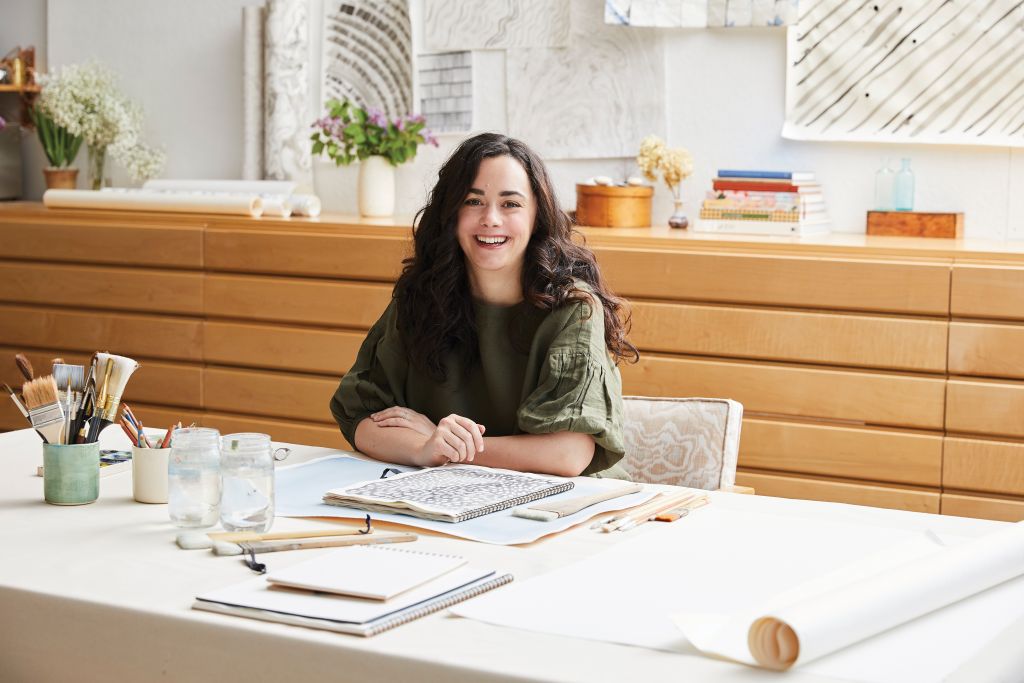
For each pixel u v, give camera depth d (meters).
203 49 4.20
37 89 4.28
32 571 1.26
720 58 3.50
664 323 2.99
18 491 1.64
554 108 3.68
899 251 2.80
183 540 1.36
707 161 3.54
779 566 1.29
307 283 3.43
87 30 4.36
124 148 4.12
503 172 1.92
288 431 3.49
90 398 1.59
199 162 4.25
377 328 2.14
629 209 3.39
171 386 3.63
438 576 1.20
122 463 1.81
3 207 3.98
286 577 1.18
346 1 3.94
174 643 1.12
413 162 3.89
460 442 1.79
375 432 1.93
